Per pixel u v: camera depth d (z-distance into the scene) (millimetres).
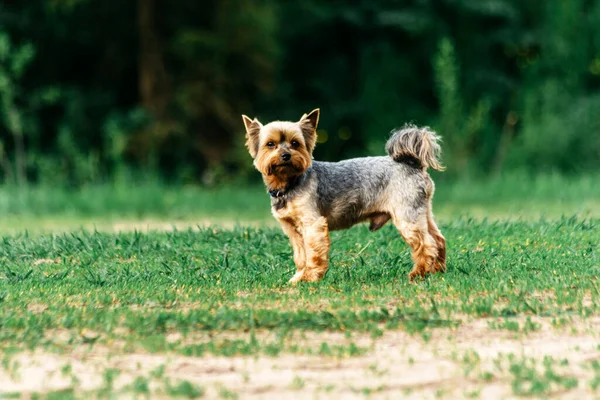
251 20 33344
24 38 32719
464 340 7527
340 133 39250
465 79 37406
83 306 8930
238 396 6207
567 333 7703
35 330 7863
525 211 21609
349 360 6980
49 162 27609
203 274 10547
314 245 9961
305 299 8969
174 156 33156
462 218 17453
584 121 33406
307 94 39781
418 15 36906
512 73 40125
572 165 32219
